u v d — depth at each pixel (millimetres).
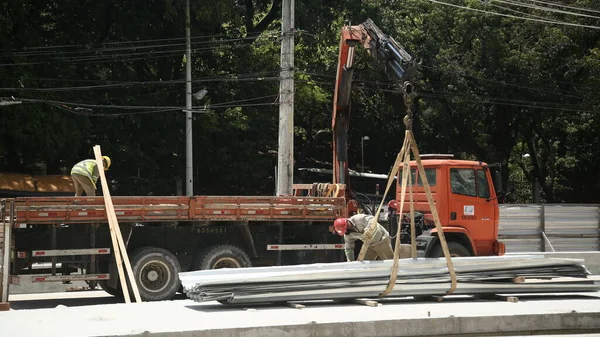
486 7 44219
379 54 17719
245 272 12867
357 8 41969
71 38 39094
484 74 44594
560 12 40375
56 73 36375
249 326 9797
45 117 34281
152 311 11492
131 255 15516
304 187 20281
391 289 12477
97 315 11000
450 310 11711
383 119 52312
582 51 46344
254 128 42125
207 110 38031
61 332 9430
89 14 39469
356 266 12859
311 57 43875
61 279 14734
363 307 12055
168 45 39156
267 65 42438
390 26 44031
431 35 46656
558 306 12352
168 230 16203
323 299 12531
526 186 61500
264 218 16484
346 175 19703
